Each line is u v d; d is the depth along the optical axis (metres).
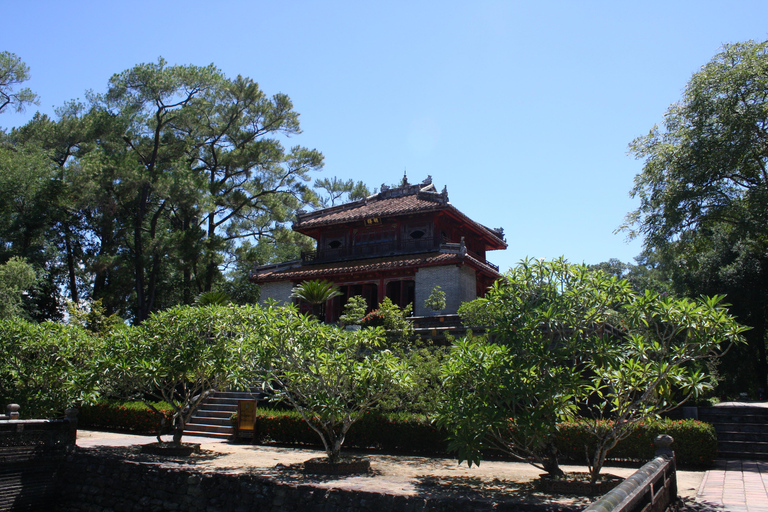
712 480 10.34
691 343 9.06
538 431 9.09
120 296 40.22
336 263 29.67
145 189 35.97
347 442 16.19
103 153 35.31
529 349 9.42
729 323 8.84
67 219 37.69
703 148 22.47
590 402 14.73
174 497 11.69
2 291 27.45
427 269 26.47
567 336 10.42
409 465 12.95
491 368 9.51
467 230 32.28
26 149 37.38
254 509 10.52
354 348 12.84
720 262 33.38
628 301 9.80
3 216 35.06
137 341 14.65
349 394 12.41
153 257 35.62
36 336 16.78
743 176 24.47
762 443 13.29
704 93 22.95
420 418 15.12
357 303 22.48
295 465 12.53
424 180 33.66
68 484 13.38
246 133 42.59
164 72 35.91
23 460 12.89
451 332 17.77
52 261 39.81
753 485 9.75
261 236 44.59
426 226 28.80
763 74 21.80
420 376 13.91
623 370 9.38
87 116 38.25
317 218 32.12
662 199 24.06
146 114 38.75
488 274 29.28
